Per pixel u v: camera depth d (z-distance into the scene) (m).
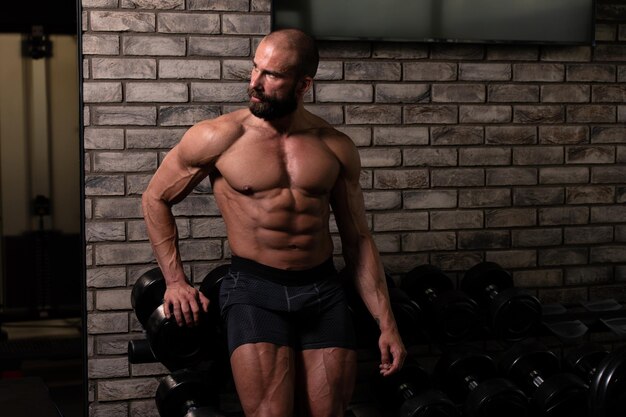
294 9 3.24
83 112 3.13
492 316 3.09
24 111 5.11
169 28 3.15
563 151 3.57
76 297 5.25
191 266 3.25
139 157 3.17
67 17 5.09
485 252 3.52
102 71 3.12
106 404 3.23
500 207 3.52
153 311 2.86
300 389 2.50
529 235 3.56
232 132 2.47
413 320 3.01
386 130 3.38
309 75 2.44
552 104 3.55
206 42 3.19
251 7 3.21
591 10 3.52
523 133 3.52
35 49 5.05
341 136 2.57
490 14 3.42
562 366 3.10
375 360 3.46
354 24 3.29
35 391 3.73
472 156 3.47
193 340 2.68
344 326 2.53
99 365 3.21
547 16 3.48
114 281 3.20
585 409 2.79
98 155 3.15
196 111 3.20
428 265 3.35
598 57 3.59
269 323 2.44
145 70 3.15
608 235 3.65
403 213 3.43
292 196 2.46
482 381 2.91
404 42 3.36
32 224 5.16
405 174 3.41
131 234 3.19
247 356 2.38
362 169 3.37
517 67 3.50
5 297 5.16
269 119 2.44
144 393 3.26
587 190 3.61
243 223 2.49
